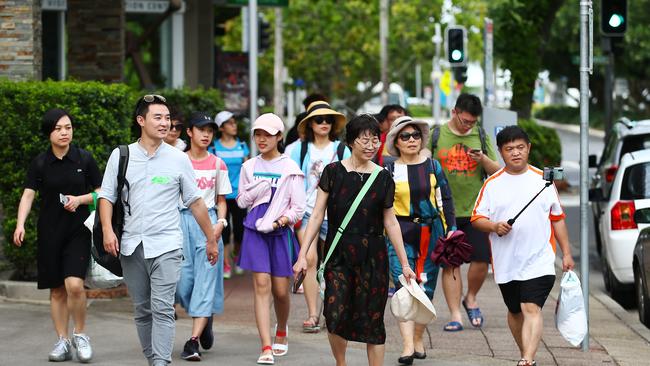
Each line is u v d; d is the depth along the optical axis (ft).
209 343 56.29
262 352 53.26
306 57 304.30
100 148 70.54
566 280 50.70
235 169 84.48
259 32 179.11
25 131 69.26
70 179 52.39
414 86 563.07
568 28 327.26
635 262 74.08
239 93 158.30
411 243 54.65
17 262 71.77
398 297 47.21
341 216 46.70
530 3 175.94
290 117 331.77
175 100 102.99
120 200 47.16
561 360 54.90
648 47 309.22
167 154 47.52
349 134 46.73
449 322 64.13
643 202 79.71
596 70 351.05
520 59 178.81
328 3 300.61
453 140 62.90
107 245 46.88
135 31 156.35
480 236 62.64
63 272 52.42
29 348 55.93
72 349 55.42
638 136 99.40
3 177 69.97
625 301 83.05
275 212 54.19
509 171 51.11
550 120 496.23
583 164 57.98
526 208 50.31
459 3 293.64
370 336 46.70
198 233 55.52
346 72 310.24
